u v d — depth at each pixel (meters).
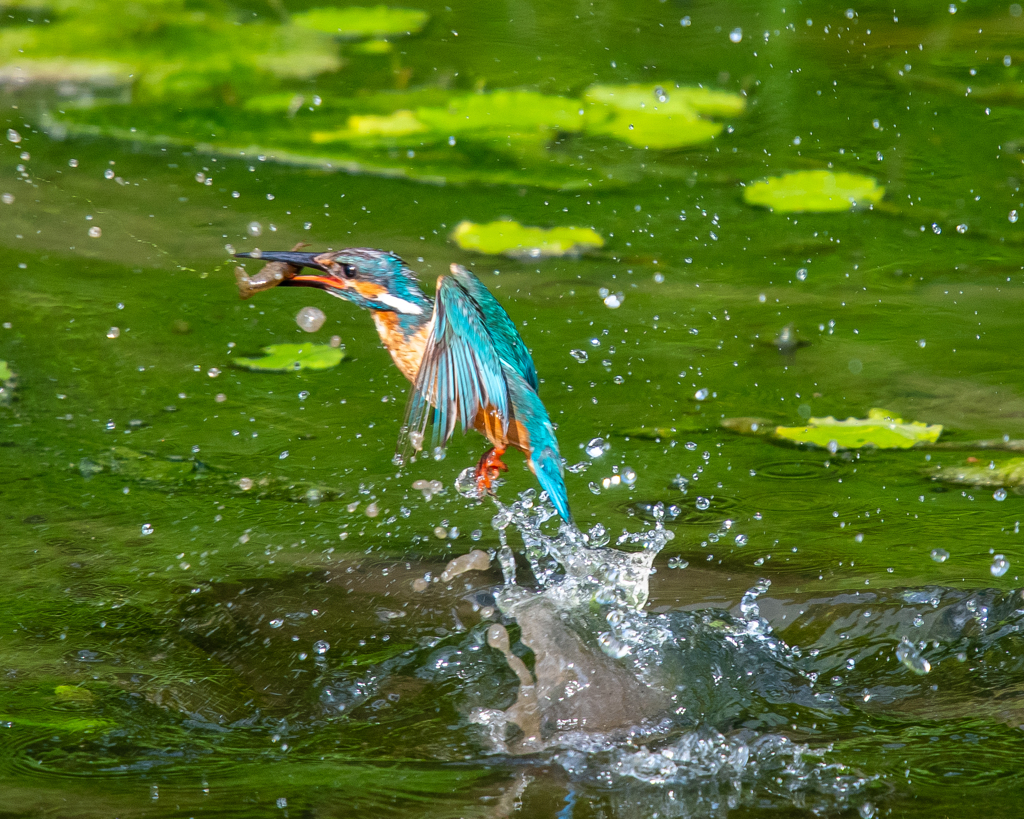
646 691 6.65
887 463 9.71
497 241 13.36
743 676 6.82
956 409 10.56
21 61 18.12
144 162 15.19
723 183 15.45
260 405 10.59
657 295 12.73
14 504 8.87
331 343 11.77
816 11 21.27
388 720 6.41
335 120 16.67
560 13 21.23
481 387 6.48
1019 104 17.59
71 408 10.34
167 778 5.72
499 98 17.44
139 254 13.07
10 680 6.66
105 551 8.27
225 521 8.74
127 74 17.84
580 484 9.45
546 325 11.99
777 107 17.47
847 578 7.89
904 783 5.74
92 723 6.24
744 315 12.35
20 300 12.05
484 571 8.09
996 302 12.69
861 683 6.80
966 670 6.88
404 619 7.47
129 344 11.43
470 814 5.45
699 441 10.08
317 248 13.07
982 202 15.02
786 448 9.98
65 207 13.96
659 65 18.84
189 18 20.27
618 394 10.81
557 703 6.54
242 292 7.83
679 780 5.80
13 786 5.59
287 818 5.38
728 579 7.93
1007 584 7.75
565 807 5.55
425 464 9.80
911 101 17.72
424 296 8.12
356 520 8.81
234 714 6.44
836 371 11.27
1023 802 5.54
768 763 5.96
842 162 15.95
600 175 15.48
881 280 13.14
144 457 9.65
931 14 21.16
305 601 7.67
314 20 20.56
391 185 14.88
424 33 20.20
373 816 5.39
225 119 16.55
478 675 6.82
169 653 7.06
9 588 7.72
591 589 7.72
